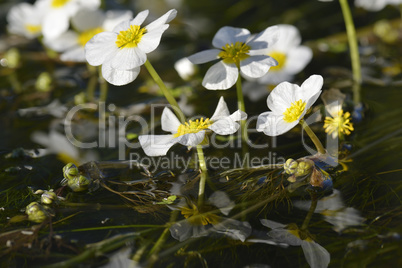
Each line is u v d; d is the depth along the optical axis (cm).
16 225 31
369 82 38
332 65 40
